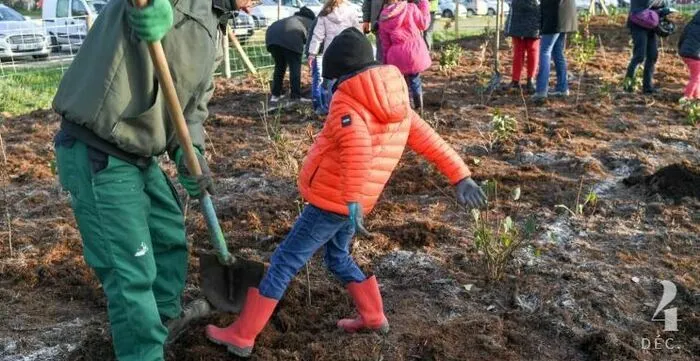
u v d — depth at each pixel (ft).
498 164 20.62
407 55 25.17
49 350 11.84
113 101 9.21
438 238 15.62
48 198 19.35
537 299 13.01
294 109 28.63
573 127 23.94
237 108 29.78
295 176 19.97
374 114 9.87
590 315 12.53
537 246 15.11
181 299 13.25
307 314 12.59
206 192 10.24
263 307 10.82
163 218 10.84
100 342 11.88
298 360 11.24
